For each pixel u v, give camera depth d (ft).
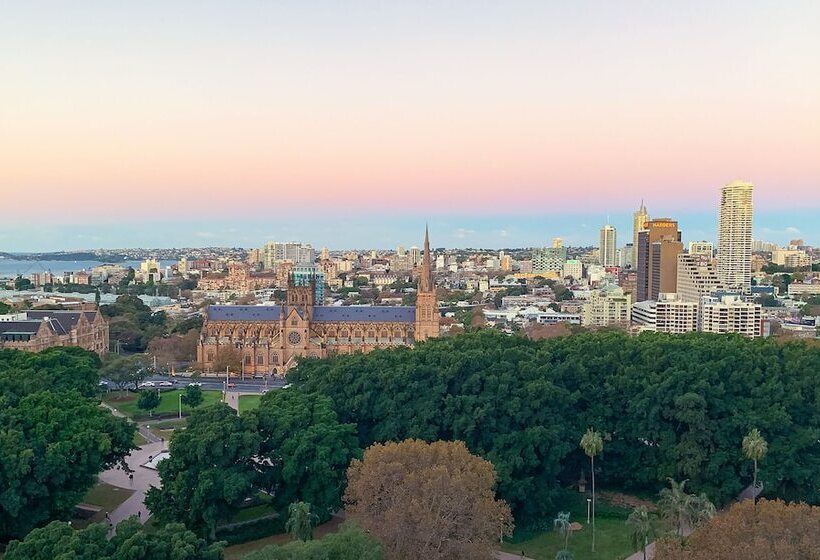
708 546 323.37
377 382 593.01
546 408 565.94
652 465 580.71
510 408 549.13
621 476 590.55
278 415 526.57
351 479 453.99
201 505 462.60
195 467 479.00
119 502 558.97
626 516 546.67
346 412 588.50
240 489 458.09
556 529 504.43
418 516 379.14
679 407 557.74
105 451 481.87
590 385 612.29
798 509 341.21
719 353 617.21
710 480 543.80
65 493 464.24
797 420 571.28
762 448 490.49
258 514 528.63
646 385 583.99
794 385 570.05
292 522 419.54
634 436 581.53
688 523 428.56
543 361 620.49
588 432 527.81
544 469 547.49
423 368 592.60
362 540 337.93
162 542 336.49
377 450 453.99
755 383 582.35
